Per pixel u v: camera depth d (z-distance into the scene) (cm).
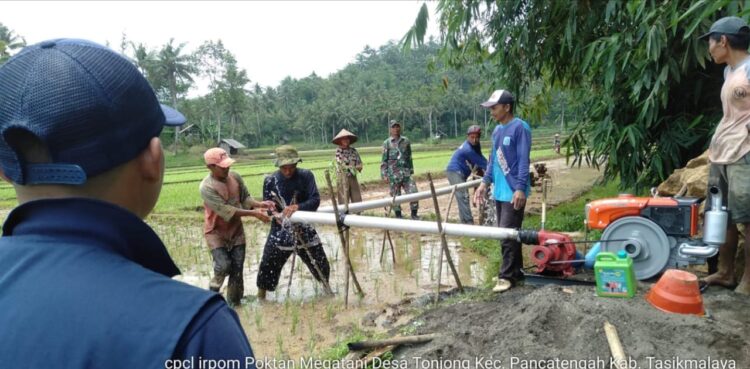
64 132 87
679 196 481
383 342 372
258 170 3042
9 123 87
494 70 875
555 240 448
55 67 89
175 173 3189
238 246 550
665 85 586
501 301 452
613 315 346
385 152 938
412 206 956
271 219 533
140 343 82
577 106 898
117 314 84
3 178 96
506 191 501
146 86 101
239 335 93
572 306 366
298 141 8075
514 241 488
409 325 433
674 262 423
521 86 844
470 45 853
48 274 87
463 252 737
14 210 94
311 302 545
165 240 862
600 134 722
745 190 380
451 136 8012
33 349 82
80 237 91
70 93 87
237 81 6116
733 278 426
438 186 1652
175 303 88
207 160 507
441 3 779
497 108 499
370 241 825
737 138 382
